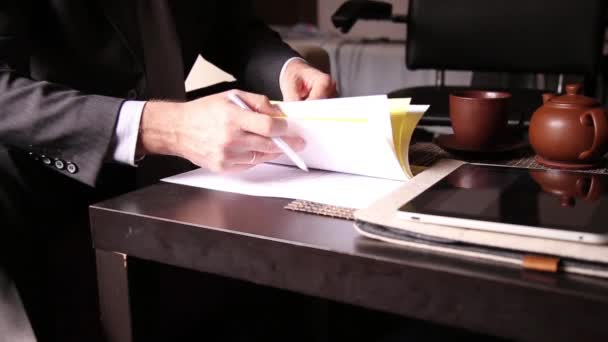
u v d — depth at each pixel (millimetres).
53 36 1017
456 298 533
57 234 1030
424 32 2113
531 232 546
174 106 798
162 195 745
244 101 781
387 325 1237
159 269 775
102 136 796
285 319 1069
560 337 501
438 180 724
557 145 811
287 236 609
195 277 854
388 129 727
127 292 720
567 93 841
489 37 2062
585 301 484
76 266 1046
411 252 568
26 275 983
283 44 1260
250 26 1322
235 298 963
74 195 1040
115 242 704
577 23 1965
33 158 903
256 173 824
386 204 646
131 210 691
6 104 828
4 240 963
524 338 516
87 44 1029
